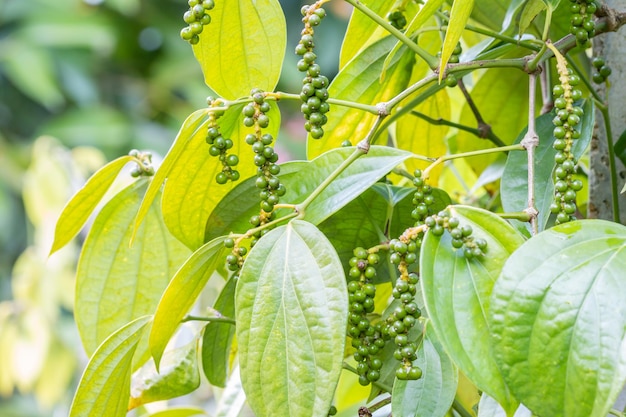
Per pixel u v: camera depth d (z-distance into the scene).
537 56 1.11
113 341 1.15
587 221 0.99
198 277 1.12
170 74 3.58
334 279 1.02
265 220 1.09
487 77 1.38
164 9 3.71
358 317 1.08
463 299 1.00
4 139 3.51
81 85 3.45
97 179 1.23
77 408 1.16
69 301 2.69
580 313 0.96
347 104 1.10
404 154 1.12
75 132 3.30
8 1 3.46
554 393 0.95
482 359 0.99
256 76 1.19
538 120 1.19
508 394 0.98
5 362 2.70
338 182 1.12
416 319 1.07
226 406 1.29
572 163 1.06
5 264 3.56
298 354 1.01
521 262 0.97
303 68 1.09
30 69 3.30
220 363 1.26
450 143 1.51
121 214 1.28
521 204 1.15
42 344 2.67
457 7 1.03
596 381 0.94
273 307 1.03
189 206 1.18
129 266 1.29
